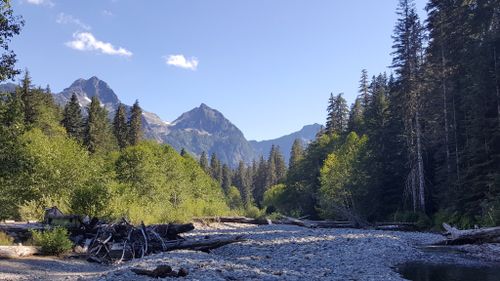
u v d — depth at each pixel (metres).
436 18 39.78
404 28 42.78
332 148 74.75
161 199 48.53
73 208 21.86
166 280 10.80
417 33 42.28
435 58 40.28
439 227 32.81
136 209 28.08
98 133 75.94
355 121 73.69
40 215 24.75
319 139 84.31
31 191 28.33
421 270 15.12
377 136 51.97
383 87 74.38
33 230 17.67
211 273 11.91
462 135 35.09
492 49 30.03
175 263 13.59
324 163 70.06
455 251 20.52
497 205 25.89
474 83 30.38
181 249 19.55
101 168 39.12
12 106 18.83
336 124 83.31
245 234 27.16
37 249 16.67
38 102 59.09
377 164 50.06
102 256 17.45
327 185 57.53
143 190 48.78
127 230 19.11
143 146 62.00
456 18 37.81
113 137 84.50
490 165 29.52
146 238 18.77
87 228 19.53
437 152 38.19
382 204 48.47
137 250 18.47
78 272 13.62
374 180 49.88
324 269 14.70
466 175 30.81
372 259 17.48
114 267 15.05
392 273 14.23
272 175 141.12
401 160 46.69
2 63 17.28
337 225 40.69
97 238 18.45
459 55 36.53
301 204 81.75
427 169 43.22
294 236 27.08
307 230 33.47
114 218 21.64
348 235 27.25
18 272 12.69
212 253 19.92
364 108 73.50
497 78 29.31
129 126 90.38
